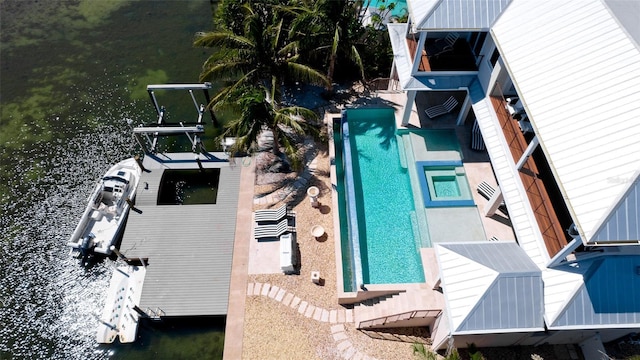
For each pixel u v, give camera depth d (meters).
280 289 20.64
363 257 21.09
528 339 17.73
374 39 28.61
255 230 22.36
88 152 28.08
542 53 16.77
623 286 14.93
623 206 12.62
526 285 15.20
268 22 26.47
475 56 22.73
